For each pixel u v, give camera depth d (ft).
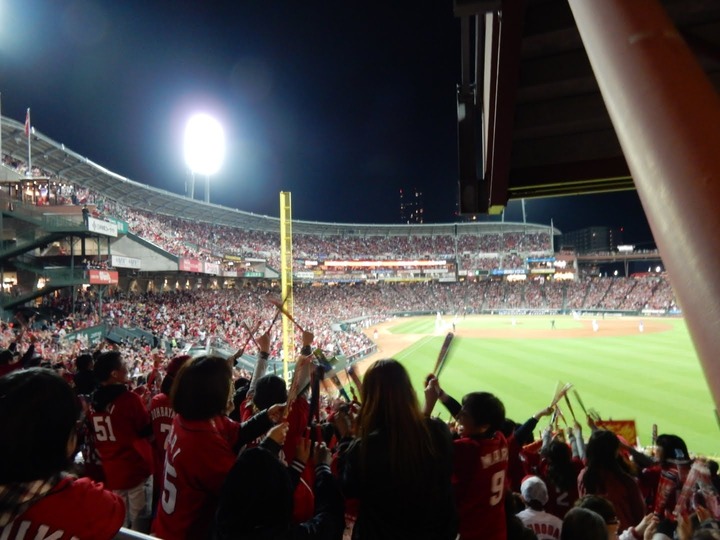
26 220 85.56
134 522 14.20
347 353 100.48
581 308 238.68
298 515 9.26
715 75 9.77
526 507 13.58
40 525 5.76
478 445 10.27
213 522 8.44
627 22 2.66
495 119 11.75
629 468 15.39
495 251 273.95
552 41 11.09
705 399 60.49
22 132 108.58
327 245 253.65
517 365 87.30
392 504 7.24
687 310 1.74
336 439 15.11
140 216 154.30
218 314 126.31
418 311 237.86
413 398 7.62
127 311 100.83
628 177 13.41
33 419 5.81
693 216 1.78
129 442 14.20
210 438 8.95
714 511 10.21
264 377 12.94
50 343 65.92
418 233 279.69
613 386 68.80
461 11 9.20
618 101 2.54
